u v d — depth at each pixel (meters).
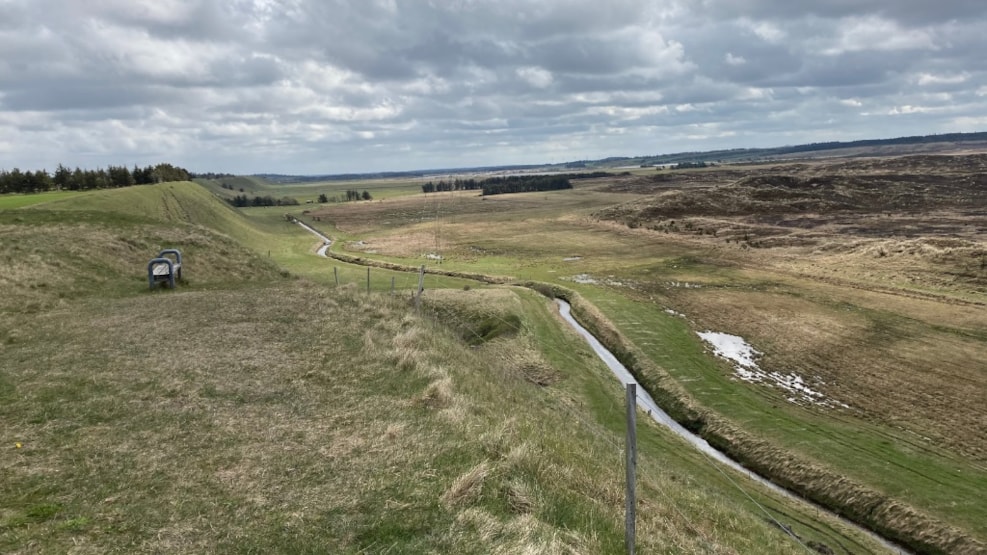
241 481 8.94
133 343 17.12
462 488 8.76
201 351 16.52
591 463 12.38
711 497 16.75
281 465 9.58
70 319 20.11
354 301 25.92
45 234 31.06
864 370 32.53
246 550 7.12
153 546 7.07
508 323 37.06
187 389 13.25
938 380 30.73
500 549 7.30
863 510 20.50
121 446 10.11
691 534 10.55
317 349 17.28
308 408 12.45
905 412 27.23
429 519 8.03
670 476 17.84
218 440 10.55
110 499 8.20
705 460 23.78
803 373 32.62
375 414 12.14
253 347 17.20
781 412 27.66
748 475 23.45
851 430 25.59
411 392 13.73
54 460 9.44
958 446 23.94
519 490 8.92
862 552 17.78
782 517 19.36
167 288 27.27
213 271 32.69
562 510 8.83
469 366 19.16
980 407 27.44
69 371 14.27
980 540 18.05
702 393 30.12
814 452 23.83
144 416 11.57
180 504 8.15
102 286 26.47
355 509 8.23
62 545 6.96
